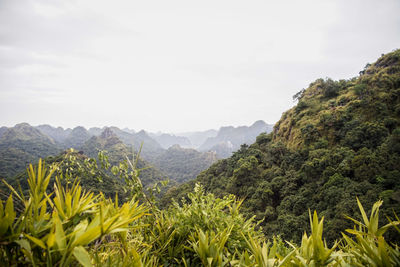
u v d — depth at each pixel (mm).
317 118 36688
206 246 1531
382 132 26359
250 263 1308
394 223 1206
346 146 28344
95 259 1140
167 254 1892
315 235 1198
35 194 1096
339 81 46969
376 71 39719
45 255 965
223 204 2418
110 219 993
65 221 1088
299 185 28156
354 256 1267
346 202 18094
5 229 927
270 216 24969
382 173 20578
